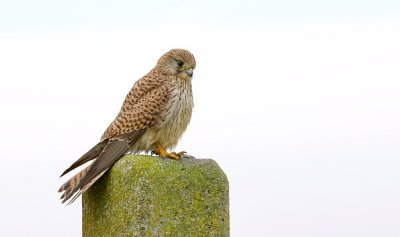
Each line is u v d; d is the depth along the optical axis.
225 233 10.90
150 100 12.23
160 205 10.55
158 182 10.55
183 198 10.63
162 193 10.55
